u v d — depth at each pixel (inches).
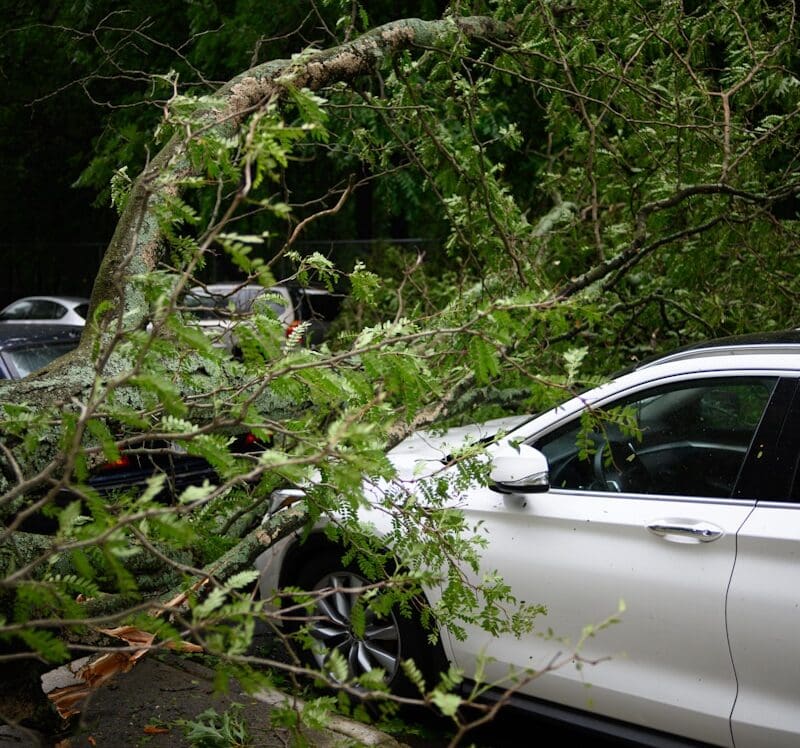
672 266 215.0
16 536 110.3
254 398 82.0
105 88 456.4
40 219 882.8
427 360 115.5
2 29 397.7
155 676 145.9
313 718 86.3
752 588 120.1
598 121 204.1
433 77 201.2
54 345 276.7
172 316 82.4
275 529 127.8
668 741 128.2
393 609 152.7
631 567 130.6
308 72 158.9
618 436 140.2
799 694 116.3
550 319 94.5
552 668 69.9
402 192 486.0
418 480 118.2
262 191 259.0
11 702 110.8
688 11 241.6
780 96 219.0
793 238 215.8
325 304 283.0
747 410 130.2
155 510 69.3
